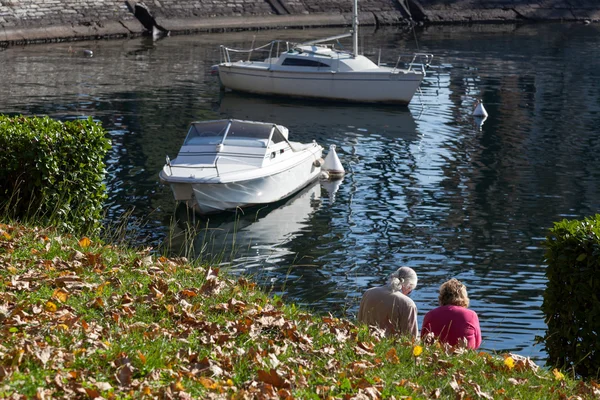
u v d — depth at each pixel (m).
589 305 9.17
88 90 37.78
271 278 16.22
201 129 22.69
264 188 21.61
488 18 76.19
